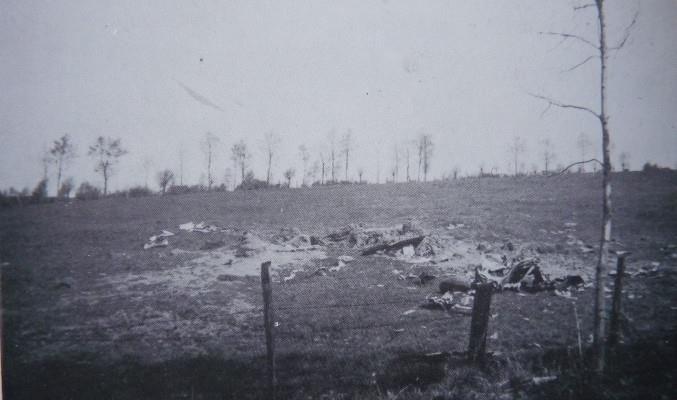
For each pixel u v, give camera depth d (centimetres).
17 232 2903
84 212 3778
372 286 1564
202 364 876
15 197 4194
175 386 762
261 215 3447
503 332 967
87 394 751
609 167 637
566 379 609
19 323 1262
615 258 1747
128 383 795
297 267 1959
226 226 2980
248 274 1861
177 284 1733
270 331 628
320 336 1041
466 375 646
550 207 3028
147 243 2523
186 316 1307
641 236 2128
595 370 612
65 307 1441
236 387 730
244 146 6238
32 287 1717
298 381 725
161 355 971
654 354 674
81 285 1745
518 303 1233
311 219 3180
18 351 1023
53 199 4516
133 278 1839
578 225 2450
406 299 1361
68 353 1005
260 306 1380
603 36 649
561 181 4322
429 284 1559
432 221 2806
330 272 1823
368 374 731
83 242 2594
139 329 1195
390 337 988
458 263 1881
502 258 1883
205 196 4862
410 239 2156
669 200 2800
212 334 1132
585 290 1352
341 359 830
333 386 694
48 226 3106
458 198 3809
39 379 830
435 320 1105
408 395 609
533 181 4562
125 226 3075
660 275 1445
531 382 615
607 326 946
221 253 2259
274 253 2219
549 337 918
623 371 625
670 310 1059
